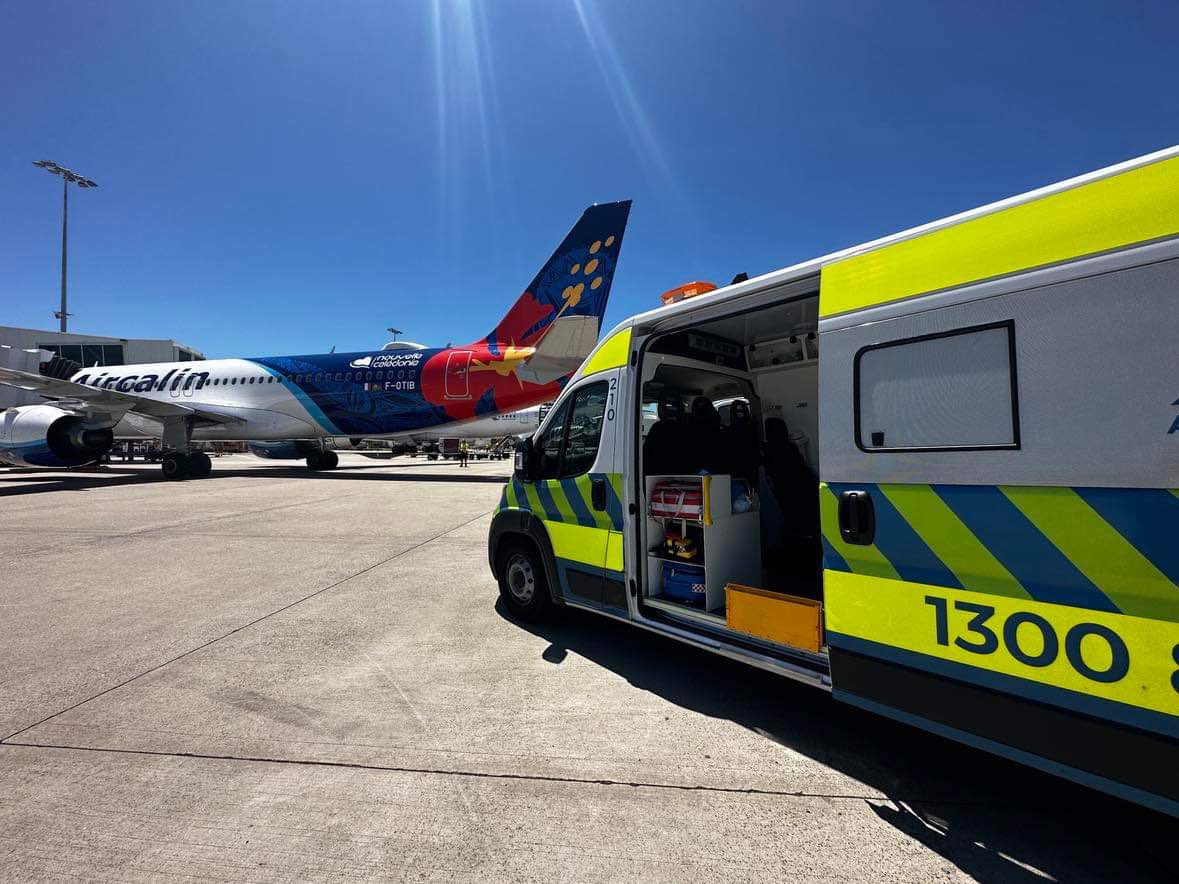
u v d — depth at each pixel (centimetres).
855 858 194
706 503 339
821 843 201
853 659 236
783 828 209
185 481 1727
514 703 312
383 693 325
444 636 417
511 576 465
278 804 225
